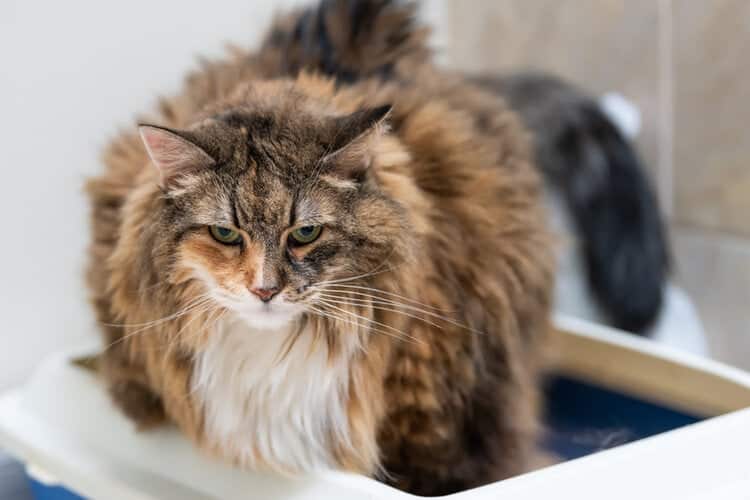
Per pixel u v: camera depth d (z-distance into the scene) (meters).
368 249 1.15
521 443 1.42
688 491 1.16
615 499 1.13
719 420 1.25
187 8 2.06
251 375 1.19
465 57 2.48
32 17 1.86
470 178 1.35
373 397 1.23
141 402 1.33
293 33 1.53
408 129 1.34
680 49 2.14
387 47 1.52
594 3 2.24
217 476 1.26
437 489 1.35
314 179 1.12
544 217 1.56
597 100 2.15
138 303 1.22
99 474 1.34
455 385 1.29
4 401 1.55
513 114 1.66
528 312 1.44
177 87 1.97
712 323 2.26
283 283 1.11
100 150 1.68
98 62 1.96
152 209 1.18
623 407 1.68
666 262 2.08
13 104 1.87
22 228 1.93
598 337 1.71
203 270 1.14
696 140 2.18
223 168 1.13
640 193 2.05
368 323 1.18
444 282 1.26
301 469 1.22
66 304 2.01
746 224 2.14
